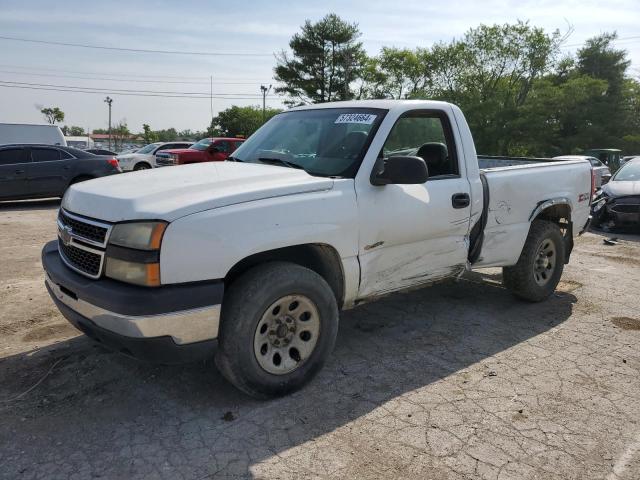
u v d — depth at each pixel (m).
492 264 4.79
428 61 51.41
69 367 3.77
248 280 3.15
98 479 2.61
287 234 3.19
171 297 2.82
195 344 2.97
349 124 3.98
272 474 2.67
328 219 3.38
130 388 3.49
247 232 3.04
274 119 4.71
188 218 2.88
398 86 59.47
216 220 2.95
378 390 3.55
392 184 3.74
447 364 3.97
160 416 3.18
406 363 3.97
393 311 5.12
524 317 5.05
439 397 3.47
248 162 4.19
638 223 9.77
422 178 3.44
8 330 4.53
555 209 5.44
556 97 44.38
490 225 4.61
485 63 48.56
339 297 3.71
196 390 3.48
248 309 3.09
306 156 3.95
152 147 25.56
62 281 3.20
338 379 3.69
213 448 2.87
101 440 2.93
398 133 3.96
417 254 4.05
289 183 3.35
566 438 3.03
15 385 3.53
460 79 49.44
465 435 3.04
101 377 3.63
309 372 3.48
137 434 2.99
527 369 3.91
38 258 7.23
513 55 47.31
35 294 5.53
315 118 4.28
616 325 4.88
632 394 3.56
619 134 45.78
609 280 6.50
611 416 3.27
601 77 55.41
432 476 2.68
